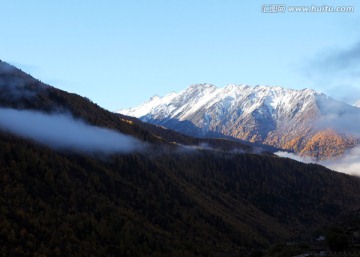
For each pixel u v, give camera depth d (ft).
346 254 596.70
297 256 652.89
